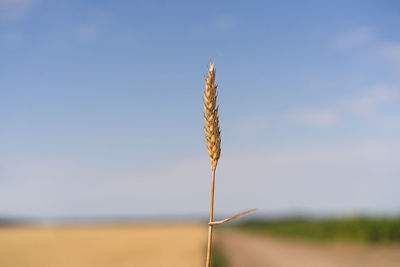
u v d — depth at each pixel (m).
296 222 80.56
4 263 19.67
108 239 38.84
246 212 1.60
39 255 23.36
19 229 69.50
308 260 18.81
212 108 1.67
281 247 28.14
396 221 26.73
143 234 49.19
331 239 31.41
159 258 20.69
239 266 17.30
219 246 29.84
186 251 24.70
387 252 20.77
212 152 1.65
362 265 16.30
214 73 1.71
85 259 21.08
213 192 1.63
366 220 27.33
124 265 18.16
